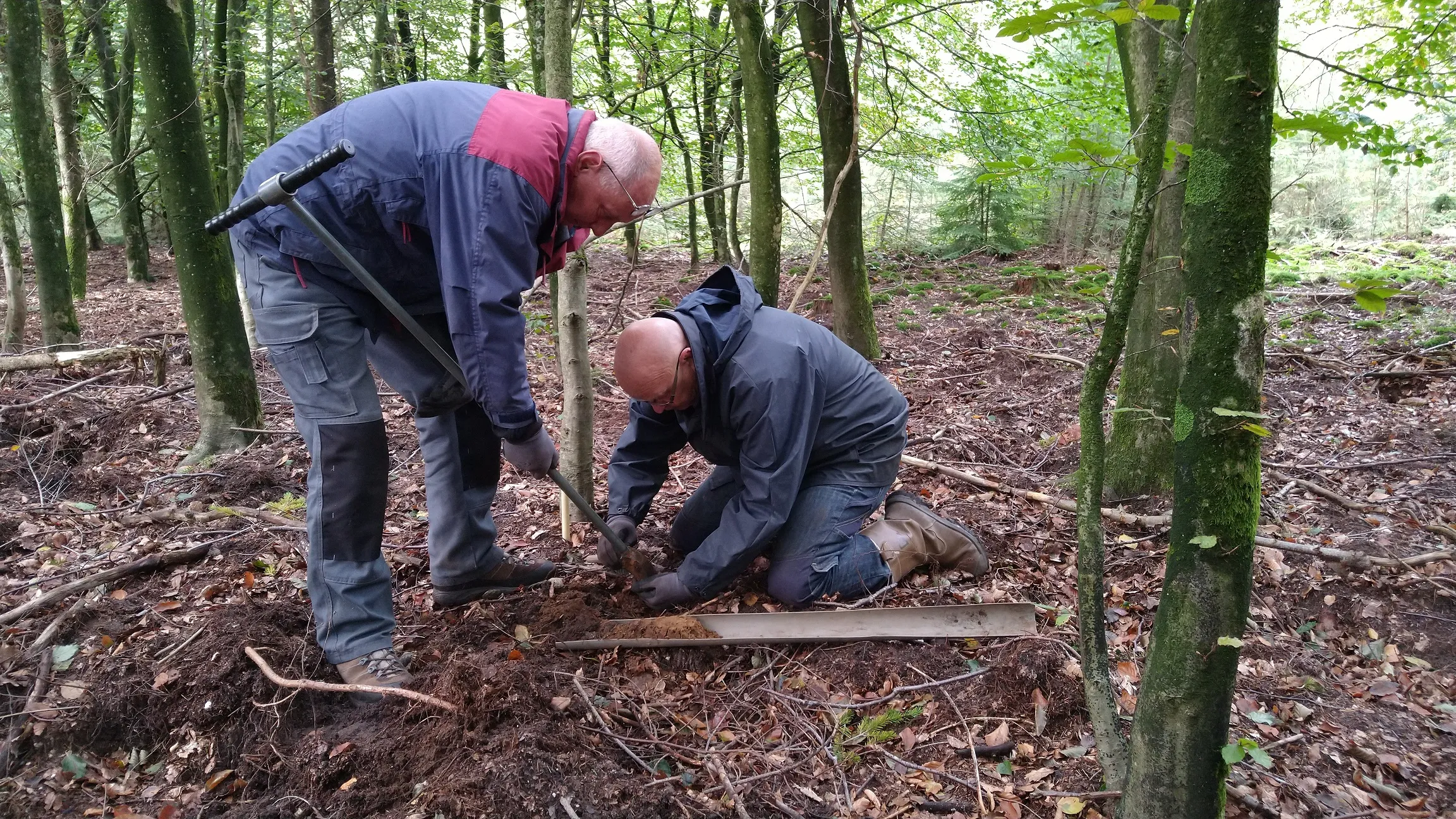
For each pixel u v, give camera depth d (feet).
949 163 33.04
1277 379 17.21
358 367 7.08
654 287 32.32
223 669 7.08
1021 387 17.29
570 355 9.91
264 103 32.27
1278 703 7.20
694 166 33.42
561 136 6.73
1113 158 4.93
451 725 6.56
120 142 36.06
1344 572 9.08
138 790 6.52
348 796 6.30
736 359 8.05
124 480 12.01
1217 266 4.18
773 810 6.30
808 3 15.53
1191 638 4.52
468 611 8.82
